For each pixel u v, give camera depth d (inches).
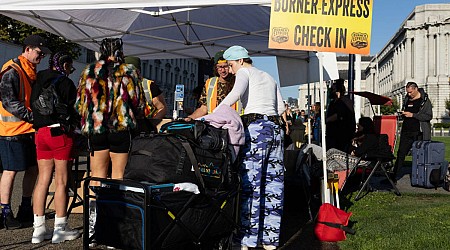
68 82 183.9
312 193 270.1
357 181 339.6
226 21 346.0
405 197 296.4
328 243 189.2
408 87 356.8
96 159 172.4
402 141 354.3
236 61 177.5
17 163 203.5
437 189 330.0
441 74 4143.7
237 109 216.4
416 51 4367.6
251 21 340.2
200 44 397.7
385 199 285.7
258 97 173.6
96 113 165.9
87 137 170.4
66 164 184.5
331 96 341.1
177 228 134.9
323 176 211.0
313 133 680.4
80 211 239.0
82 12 301.6
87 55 1016.9
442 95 4114.2
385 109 2348.7
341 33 195.3
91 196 147.0
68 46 780.6
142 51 427.8
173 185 134.1
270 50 392.8
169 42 396.2
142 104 174.6
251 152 169.2
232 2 189.0
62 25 328.5
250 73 173.8
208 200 141.9
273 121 174.4
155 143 139.8
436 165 335.0
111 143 169.3
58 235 183.2
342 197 287.1
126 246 135.5
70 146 183.5
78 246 178.4
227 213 149.1
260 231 176.9
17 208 245.3
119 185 138.7
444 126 2775.6
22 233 198.5
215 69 222.8
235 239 171.0
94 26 333.1
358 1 195.9
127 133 169.0
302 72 357.1
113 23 337.1
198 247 148.5
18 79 195.2
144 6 191.5
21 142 202.7
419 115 348.8
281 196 177.2
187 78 2812.5
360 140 346.6
